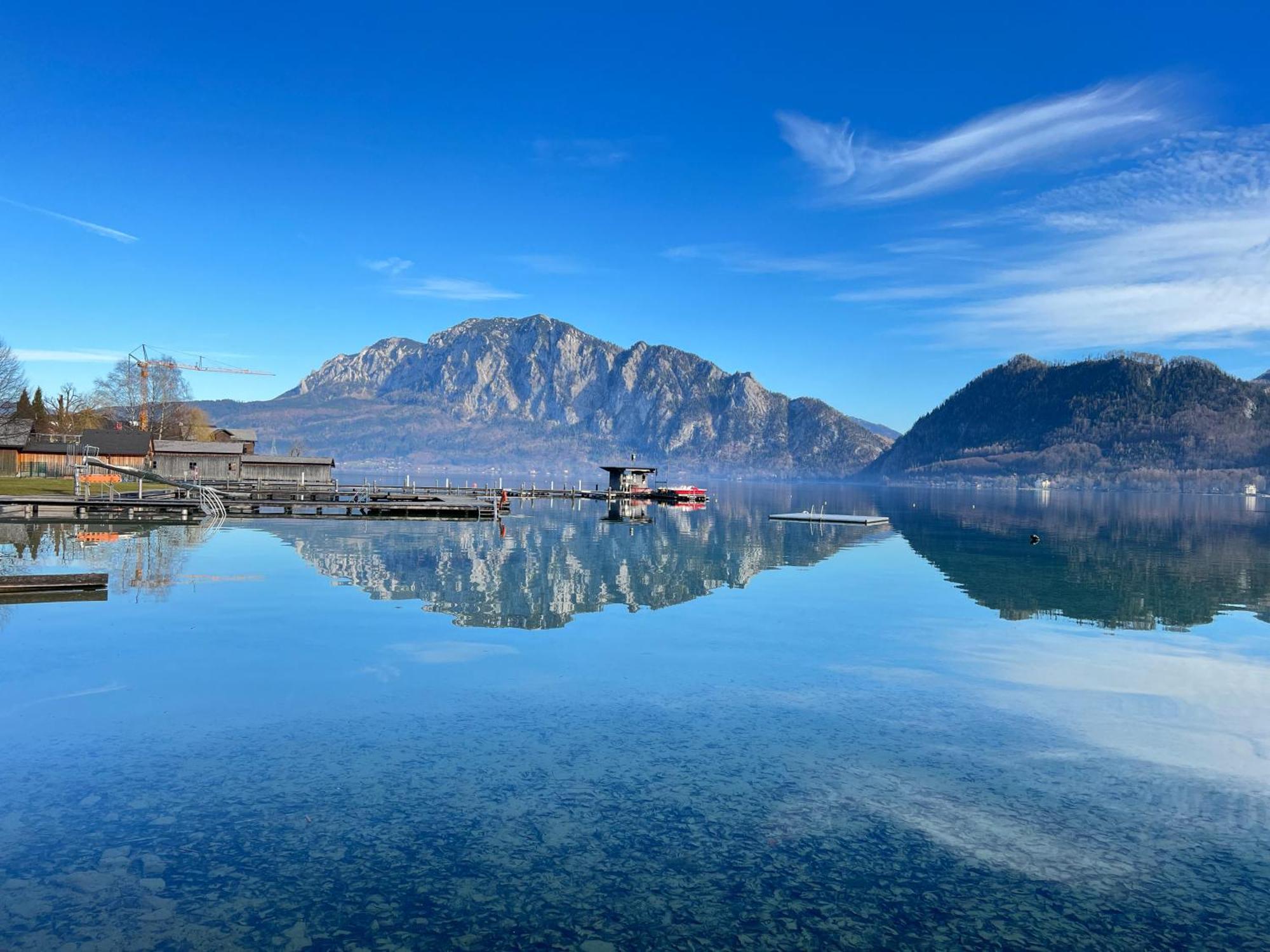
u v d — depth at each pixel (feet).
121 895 30.32
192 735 47.29
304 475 331.16
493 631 77.20
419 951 27.40
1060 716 55.16
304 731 48.44
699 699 57.06
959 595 108.78
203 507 213.46
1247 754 48.24
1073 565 149.59
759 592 108.27
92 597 90.48
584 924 29.30
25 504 192.13
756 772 43.88
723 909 30.55
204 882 31.40
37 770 41.68
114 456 316.19
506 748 46.44
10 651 66.03
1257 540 222.69
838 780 43.11
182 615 81.20
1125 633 84.79
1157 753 48.14
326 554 132.36
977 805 40.40
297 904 29.99
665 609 92.32
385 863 33.17
